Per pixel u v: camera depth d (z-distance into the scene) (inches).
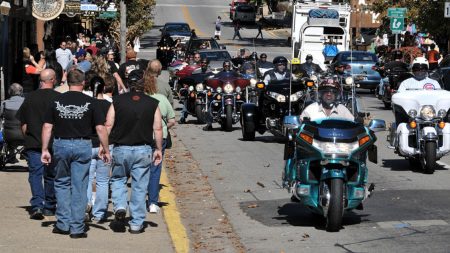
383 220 738.2
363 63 2196.1
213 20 5231.3
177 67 2154.3
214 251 643.5
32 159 728.3
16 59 1672.0
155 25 4881.9
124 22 1796.3
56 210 687.7
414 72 1053.8
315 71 1616.6
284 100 1245.7
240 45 3983.8
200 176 988.6
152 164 763.4
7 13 1323.8
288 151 727.1
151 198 770.2
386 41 3100.4
